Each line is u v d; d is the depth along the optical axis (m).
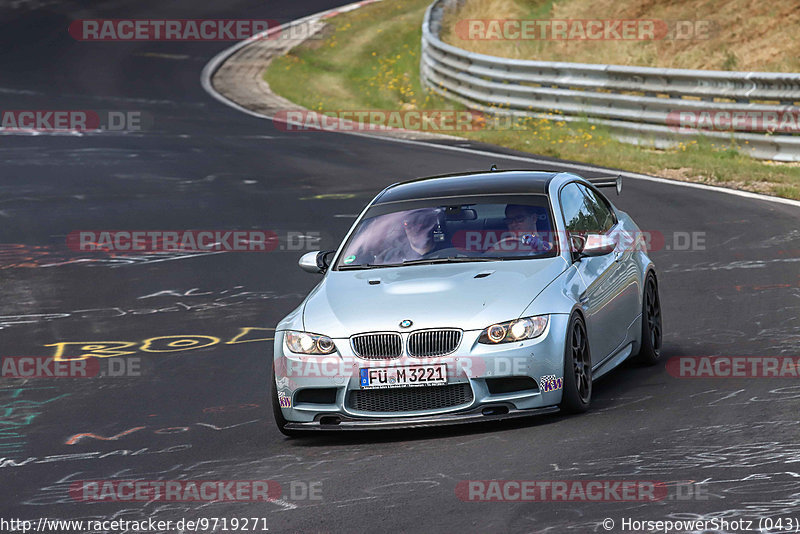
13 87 121.38
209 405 31.48
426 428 27.12
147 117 104.50
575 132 83.88
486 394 25.69
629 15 116.00
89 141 91.44
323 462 24.56
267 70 133.38
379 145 86.44
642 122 81.75
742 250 46.72
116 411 31.58
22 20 164.50
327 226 58.34
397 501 20.69
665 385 28.83
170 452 26.72
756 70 92.62
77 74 130.00
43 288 48.91
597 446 23.20
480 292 26.64
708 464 21.02
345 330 26.30
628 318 30.77
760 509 18.20
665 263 45.81
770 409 24.81
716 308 37.59
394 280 27.94
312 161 79.94
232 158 82.44
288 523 20.00
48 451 27.72
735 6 107.25
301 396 26.83
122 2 178.12
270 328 40.91
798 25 98.00
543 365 25.83
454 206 30.70
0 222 62.66
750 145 73.06
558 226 29.38
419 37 146.25
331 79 132.25
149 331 41.44
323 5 171.88
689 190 62.31
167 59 139.75
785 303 37.03
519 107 93.88
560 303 26.58
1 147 88.75
